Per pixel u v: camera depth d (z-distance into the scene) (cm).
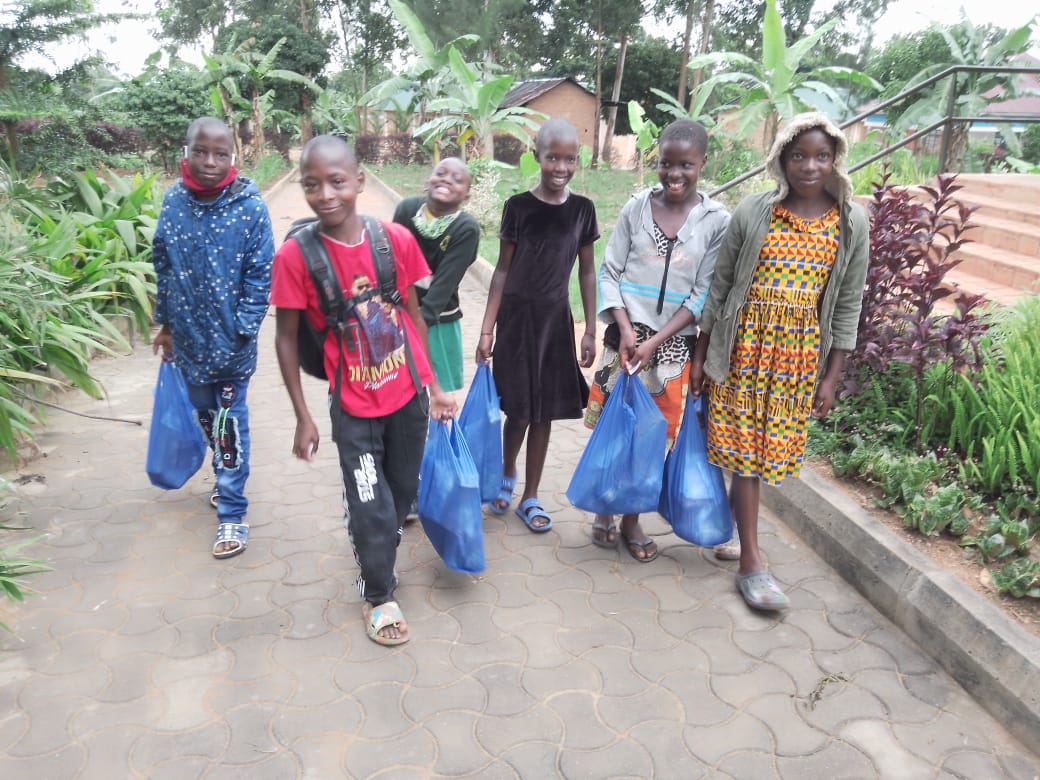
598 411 329
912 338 371
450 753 227
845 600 301
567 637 279
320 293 248
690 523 309
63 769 220
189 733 233
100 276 589
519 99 2759
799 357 274
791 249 266
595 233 323
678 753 228
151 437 341
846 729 236
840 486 349
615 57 3278
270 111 2569
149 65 1853
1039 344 381
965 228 369
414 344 276
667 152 280
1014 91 1409
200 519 358
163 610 291
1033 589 264
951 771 221
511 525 358
